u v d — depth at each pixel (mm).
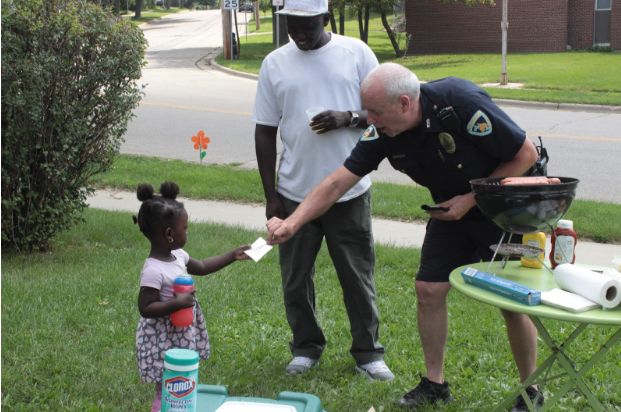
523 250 2609
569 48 29188
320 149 3445
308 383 3498
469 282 2570
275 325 4363
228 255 3100
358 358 3674
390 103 2715
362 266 3582
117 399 3291
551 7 28547
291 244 3564
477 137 2758
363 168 3105
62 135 5609
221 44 38188
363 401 3320
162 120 14258
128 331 4137
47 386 3402
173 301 2770
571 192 2471
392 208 7754
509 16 29234
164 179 9070
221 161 10562
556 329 4223
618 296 2188
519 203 2422
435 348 3236
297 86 3404
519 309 2264
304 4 3213
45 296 4695
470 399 3328
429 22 30203
